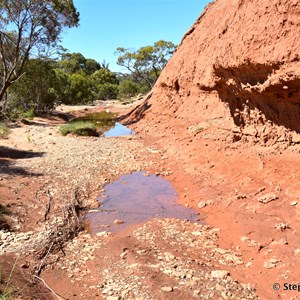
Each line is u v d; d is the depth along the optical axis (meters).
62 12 24.98
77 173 11.09
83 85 45.59
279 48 7.70
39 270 5.46
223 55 9.82
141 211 8.18
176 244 6.25
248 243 5.99
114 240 6.52
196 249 6.06
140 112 25.38
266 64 8.02
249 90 9.12
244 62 8.73
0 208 7.65
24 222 7.28
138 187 10.01
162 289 4.77
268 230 6.21
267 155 9.05
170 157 12.90
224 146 11.06
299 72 7.12
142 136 18.36
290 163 8.20
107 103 51.75
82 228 7.23
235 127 10.91
